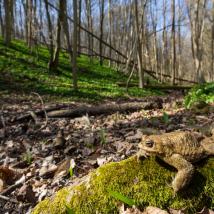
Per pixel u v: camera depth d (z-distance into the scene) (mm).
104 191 229
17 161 465
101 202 228
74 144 506
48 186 342
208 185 220
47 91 1325
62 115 811
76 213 230
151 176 226
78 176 357
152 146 218
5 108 995
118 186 228
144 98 1283
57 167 381
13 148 543
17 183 358
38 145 549
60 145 498
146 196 222
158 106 893
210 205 219
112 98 1270
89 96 1271
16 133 666
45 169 391
